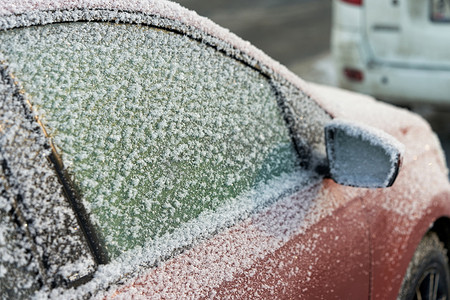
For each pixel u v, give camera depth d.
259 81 2.44
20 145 1.88
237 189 2.29
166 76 2.19
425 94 5.51
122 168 2.04
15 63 1.93
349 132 2.45
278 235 2.30
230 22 11.97
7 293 1.80
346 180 2.47
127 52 2.12
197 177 2.19
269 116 2.45
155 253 2.04
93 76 2.04
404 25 5.41
